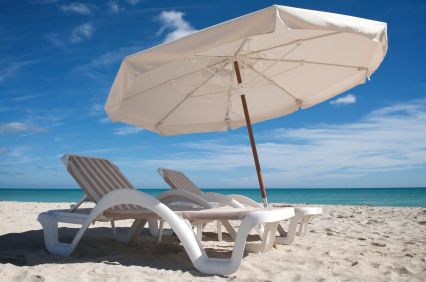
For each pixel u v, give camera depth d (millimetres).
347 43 3738
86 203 12344
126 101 4367
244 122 5258
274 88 4723
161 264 3104
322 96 4664
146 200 3057
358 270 2889
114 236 4289
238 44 3846
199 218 2969
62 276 2641
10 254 3451
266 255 3438
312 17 2828
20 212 8039
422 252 3664
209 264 2814
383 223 6266
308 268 2957
